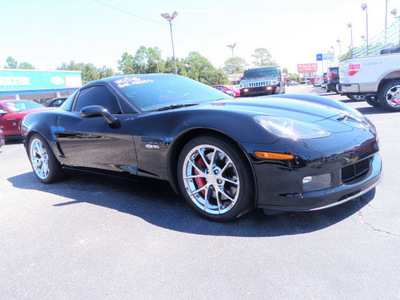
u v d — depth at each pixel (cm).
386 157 352
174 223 235
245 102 263
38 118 369
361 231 197
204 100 300
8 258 205
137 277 172
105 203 290
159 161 249
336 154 200
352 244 184
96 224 246
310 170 194
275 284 155
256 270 168
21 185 385
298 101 276
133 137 261
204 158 226
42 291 167
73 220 258
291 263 171
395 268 159
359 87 691
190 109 238
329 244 186
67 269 186
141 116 263
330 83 1462
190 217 243
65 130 327
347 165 206
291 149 193
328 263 168
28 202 315
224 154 213
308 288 150
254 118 208
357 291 145
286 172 194
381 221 206
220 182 224
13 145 834
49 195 331
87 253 203
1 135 720
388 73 665
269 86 1350
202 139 221
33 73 3456
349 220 212
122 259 192
